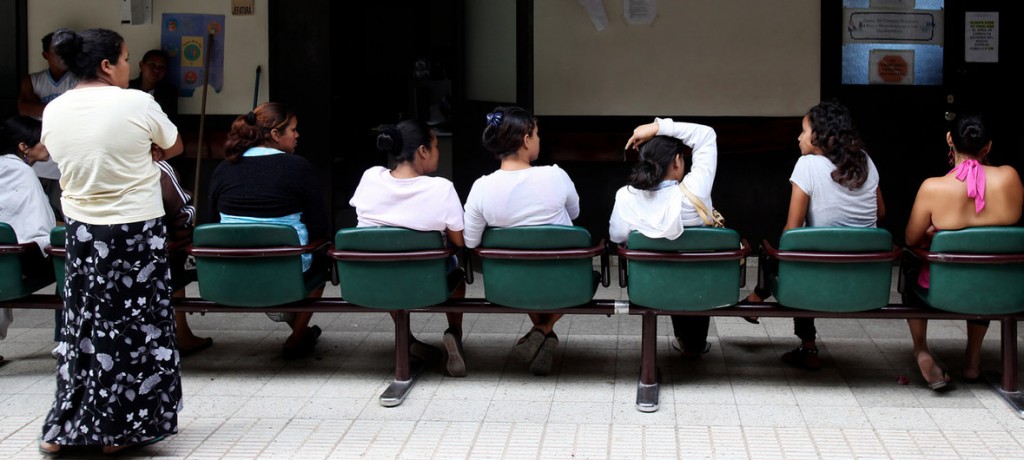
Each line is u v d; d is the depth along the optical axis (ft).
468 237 13.70
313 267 14.51
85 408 11.18
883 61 21.84
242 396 13.79
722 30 21.86
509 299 13.39
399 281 13.34
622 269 13.91
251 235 13.23
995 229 12.47
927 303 13.11
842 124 13.47
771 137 21.85
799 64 21.85
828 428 12.34
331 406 13.34
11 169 14.47
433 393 13.83
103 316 11.02
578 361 15.31
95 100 10.87
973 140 13.07
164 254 11.39
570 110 22.29
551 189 13.47
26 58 22.66
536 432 12.28
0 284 13.85
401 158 13.69
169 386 11.49
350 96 28.27
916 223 13.51
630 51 22.03
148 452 11.70
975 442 11.82
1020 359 15.20
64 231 13.52
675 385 14.07
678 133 13.39
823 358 15.39
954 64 21.81
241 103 22.79
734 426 12.43
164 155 11.77
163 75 22.34
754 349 15.92
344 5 25.84
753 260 22.44
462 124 22.30
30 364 15.52
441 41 29.53
